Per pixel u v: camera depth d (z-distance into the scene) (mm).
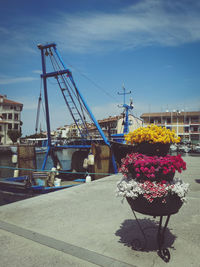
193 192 6754
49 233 3604
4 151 46812
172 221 4125
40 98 16016
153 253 2893
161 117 65188
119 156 18922
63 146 16625
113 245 3135
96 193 6555
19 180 13281
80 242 3256
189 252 2918
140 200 2795
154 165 2797
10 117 64875
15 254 2930
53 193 6621
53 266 2625
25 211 4820
